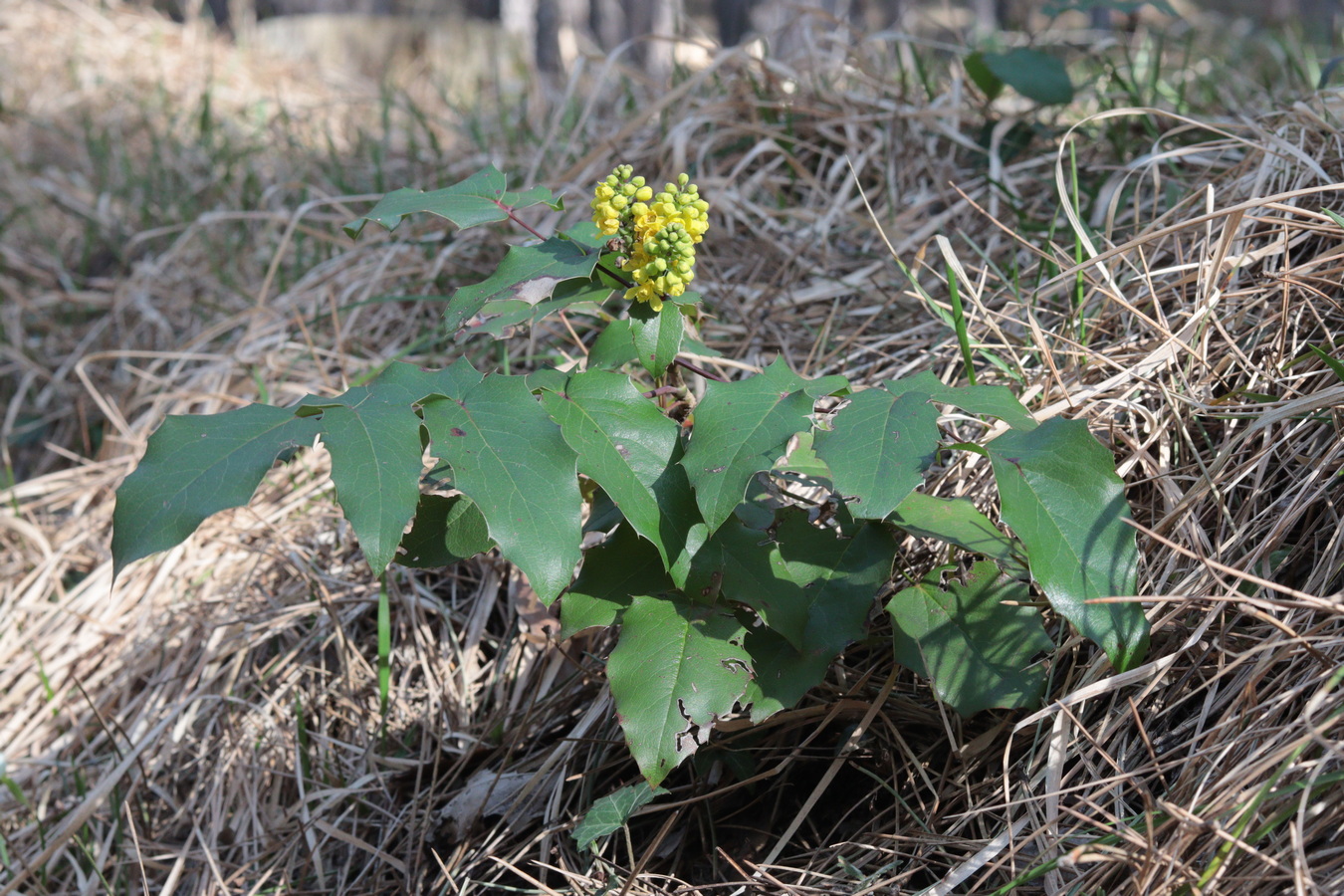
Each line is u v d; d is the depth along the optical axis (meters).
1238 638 0.65
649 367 0.65
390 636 0.82
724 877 0.69
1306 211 0.68
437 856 0.70
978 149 1.01
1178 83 1.23
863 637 0.64
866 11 4.16
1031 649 0.64
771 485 0.66
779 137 1.08
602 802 0.65
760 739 0.70
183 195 1.46
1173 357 0.73
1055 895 0.62
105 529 0.97
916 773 0.68
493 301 0.64
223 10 3.61
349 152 1.55
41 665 0.86
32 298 1.32
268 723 0.81
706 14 4.92
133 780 0.81
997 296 0.85
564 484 0.60
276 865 0.76
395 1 4.62
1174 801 0.62
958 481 0.73
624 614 0.64
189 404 1.04
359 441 0.59
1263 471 0.68
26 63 1.90
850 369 0.85
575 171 1.12
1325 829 0.59
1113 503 0.62
